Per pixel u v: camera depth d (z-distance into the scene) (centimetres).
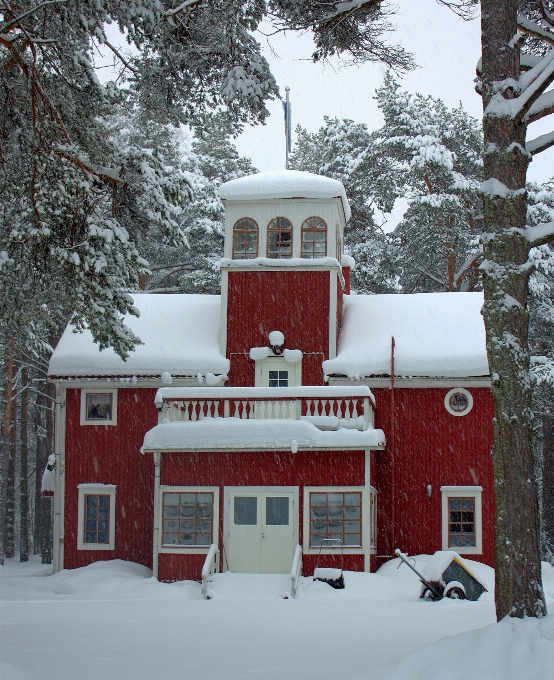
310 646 1244
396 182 4559
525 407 1144
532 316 4200
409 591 2200
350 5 1421
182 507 2423
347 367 2714
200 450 2381
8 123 1692
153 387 2794
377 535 2616
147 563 2714
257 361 2788
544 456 4200
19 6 1553
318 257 2839
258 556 2381
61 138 1673
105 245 1653
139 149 1814
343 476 2381
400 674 938
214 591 2194
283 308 2811
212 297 3172
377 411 2706
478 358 2683
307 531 2370
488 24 1243
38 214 1634
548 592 2223
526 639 931
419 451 2678
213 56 1602
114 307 1697
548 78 1168
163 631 1427
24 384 4206
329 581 2189
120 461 2769
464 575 2078
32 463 5553
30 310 1742
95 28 1555
